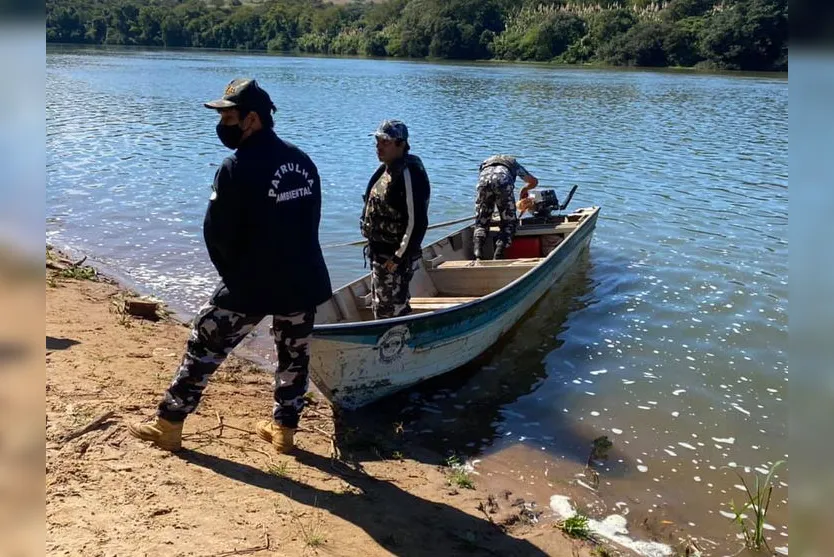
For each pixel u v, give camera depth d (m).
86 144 18.02
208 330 4.04
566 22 73.12
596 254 10.19
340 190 13.59
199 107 27.31
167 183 13.95
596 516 4.45
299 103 30.33
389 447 5.06
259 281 3.96
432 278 8.12
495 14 82.00
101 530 3.30
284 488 4.08
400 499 4.27
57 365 5.24
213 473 4.08
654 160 17.98
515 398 6.00
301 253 4.05
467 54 79.50
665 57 64.38
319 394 5.86
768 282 8.99
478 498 4.48
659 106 31.30
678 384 6.29
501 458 5.07
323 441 4.96
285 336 4.30
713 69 60.06
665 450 5.25
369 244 5.68
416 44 82.75
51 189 13.05
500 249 8.45
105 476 3.79
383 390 5.66
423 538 3.86
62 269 8.32
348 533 3.73
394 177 5.28
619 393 6.12
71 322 6.43
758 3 57.97
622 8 71.88
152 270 9.05
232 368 6.07
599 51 68.25
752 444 5.35
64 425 4.25
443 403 5.88
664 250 10.39
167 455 4.17
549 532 4.19
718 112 29.34
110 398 4.77
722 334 7.39
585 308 8.09
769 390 6.20
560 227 9.45
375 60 77.69
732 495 4.73
